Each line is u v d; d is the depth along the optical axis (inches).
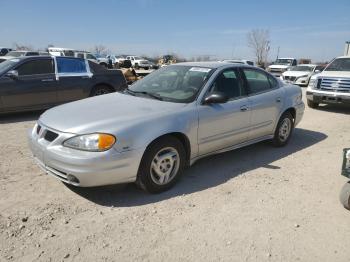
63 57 355.3
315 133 302.5
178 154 170.4
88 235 129.5
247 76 217.2
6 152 217.8
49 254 118.0
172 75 206.2
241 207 155.3
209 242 128.1
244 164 210.8
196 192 168.6
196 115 175.8
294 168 207.6
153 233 132.4
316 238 134.0
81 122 152.3
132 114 160.9
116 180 150.3
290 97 245.9
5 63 336.2
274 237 133.1
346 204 155.9
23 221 136.6
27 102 330.3
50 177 179.3
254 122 215.3
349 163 151.5
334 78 413.4
